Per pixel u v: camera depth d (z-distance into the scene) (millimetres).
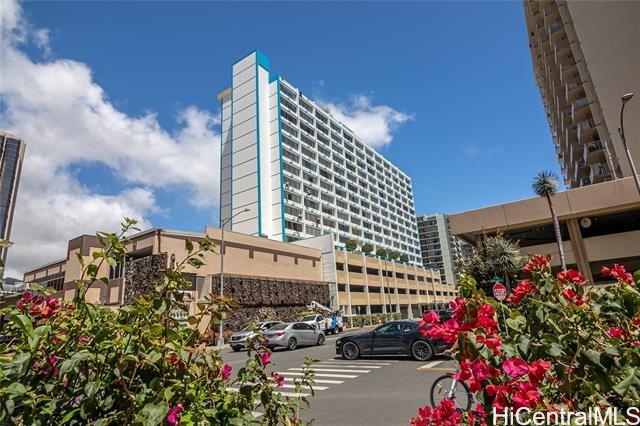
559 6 44938
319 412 7016
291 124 69000
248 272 35375
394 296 62344
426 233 142375
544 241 35688
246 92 68125
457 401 6070
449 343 2111
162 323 2379
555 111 56375
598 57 37688
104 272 30094
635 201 27344
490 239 25688
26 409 1863
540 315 2295
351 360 14039
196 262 2600
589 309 2344
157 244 28281
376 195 93500
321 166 74438
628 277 2617
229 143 68625
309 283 42656
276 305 36656
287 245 42000
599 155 42875
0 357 1916
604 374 2004
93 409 2008
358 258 54500
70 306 2598
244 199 63125
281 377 3049
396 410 6848
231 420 2361
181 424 2172
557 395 2270
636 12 36469
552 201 29828
